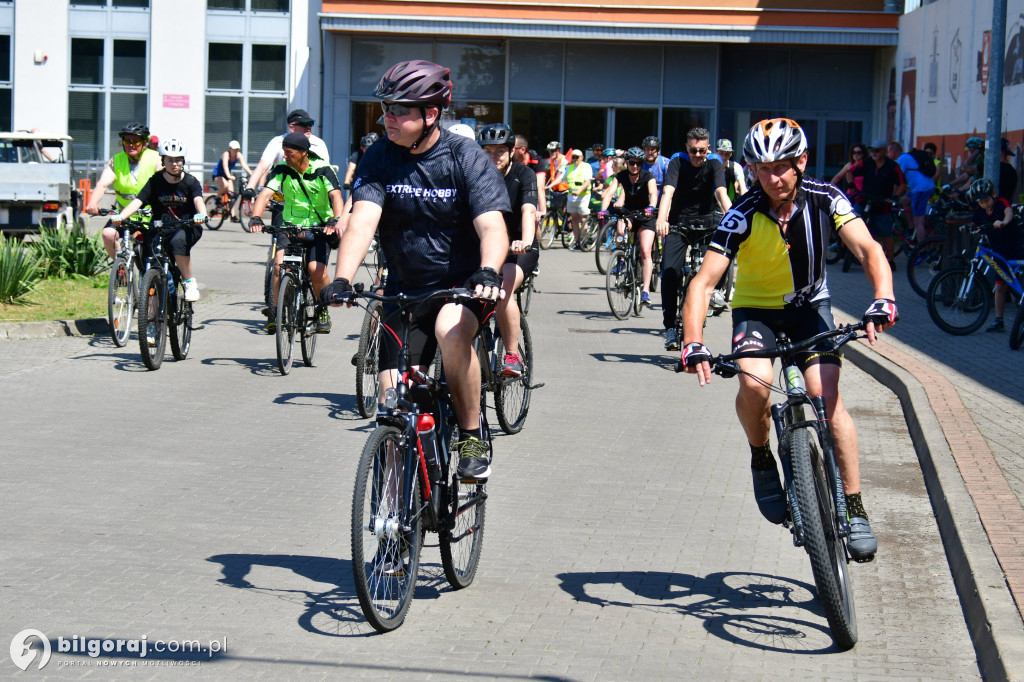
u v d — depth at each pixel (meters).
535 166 31.00
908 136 32.44
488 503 7.89
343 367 13.30
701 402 11.74
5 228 23.42
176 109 40.38
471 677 5.07
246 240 30.80
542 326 17.02
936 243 20.11
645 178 17.83
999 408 10.78
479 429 6.07
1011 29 23.45
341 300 5.45
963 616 5.96
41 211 23.56
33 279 17.50
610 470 8.89
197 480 8.23
